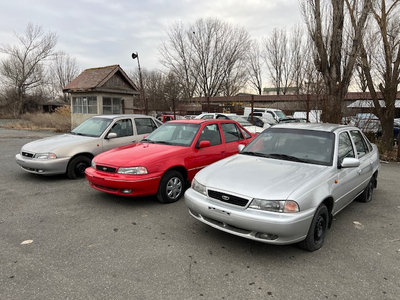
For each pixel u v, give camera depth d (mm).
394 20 11141
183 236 3865
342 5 9656
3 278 2867
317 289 2762
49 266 3094
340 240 3818
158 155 5004
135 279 2885
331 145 4148
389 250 3557
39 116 26766
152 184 4805
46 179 6660
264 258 3332
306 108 12164
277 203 3109
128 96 19781
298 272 3049
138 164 4742
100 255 3336
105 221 4324
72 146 6531
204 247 3570
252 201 3186
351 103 12688
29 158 6340
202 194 3670
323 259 3322
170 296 2637
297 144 4379
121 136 7344
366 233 4047
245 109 20484
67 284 2787
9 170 7586
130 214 4613
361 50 10844
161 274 2979
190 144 5500
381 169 8492
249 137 6961
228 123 6488
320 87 11484
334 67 10055
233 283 2846
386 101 11055
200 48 38281
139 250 3469
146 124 7969
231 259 3301
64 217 4457
